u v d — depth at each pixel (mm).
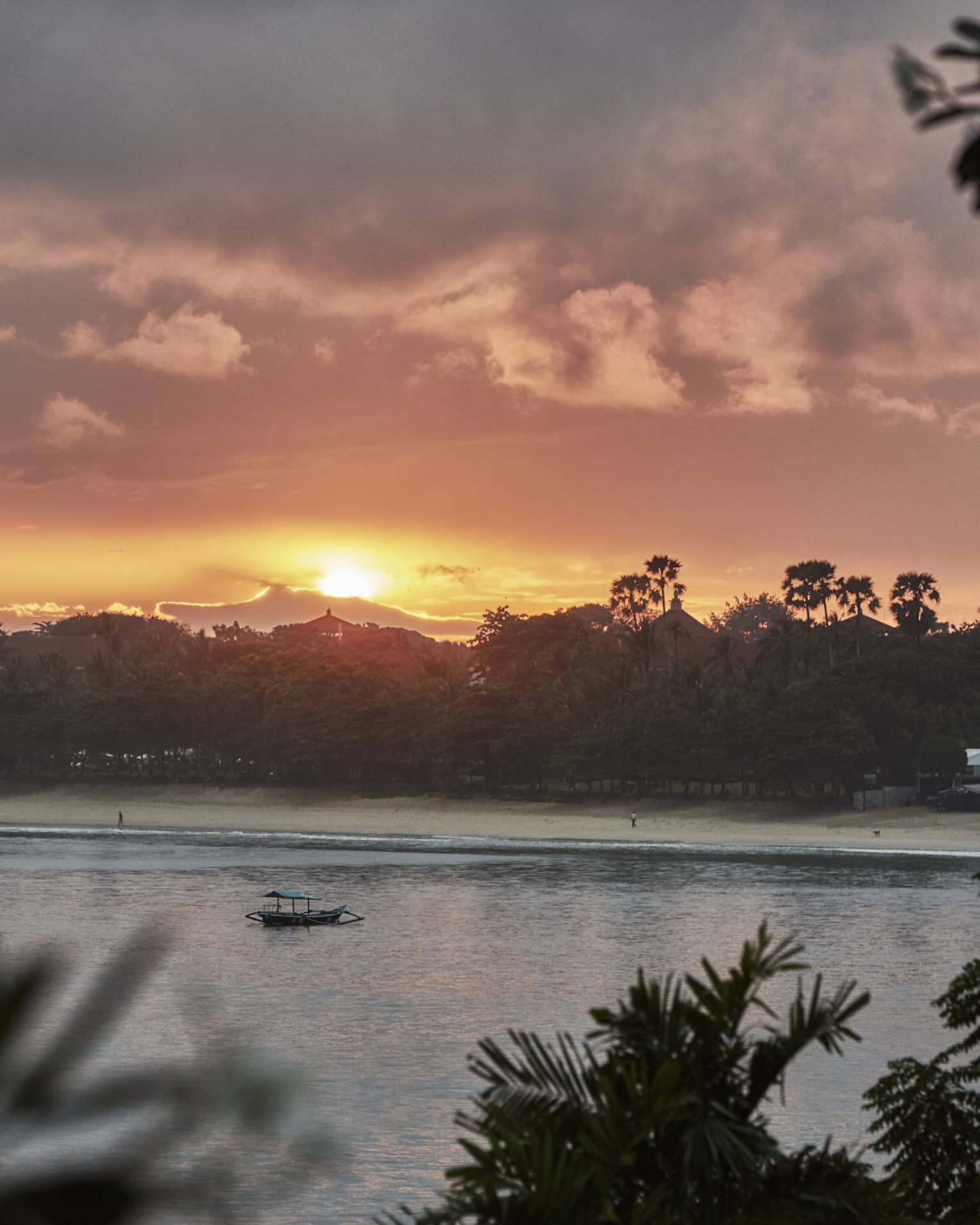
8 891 163250
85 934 123188
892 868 194625
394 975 105000
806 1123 62062
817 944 121000
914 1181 21031
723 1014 12969
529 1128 12367
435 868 196375
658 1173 12219
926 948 118312
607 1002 94312
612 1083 12812
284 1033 82438
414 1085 69500
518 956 115500
